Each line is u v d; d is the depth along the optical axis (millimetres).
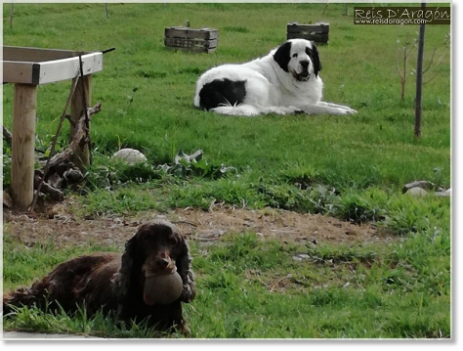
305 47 16938
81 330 6516
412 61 22359
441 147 14375
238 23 27047
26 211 10195
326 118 16188
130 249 6320
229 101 16328
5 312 7043
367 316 7512
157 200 10727
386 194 11250
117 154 12125
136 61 21031
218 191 10930
